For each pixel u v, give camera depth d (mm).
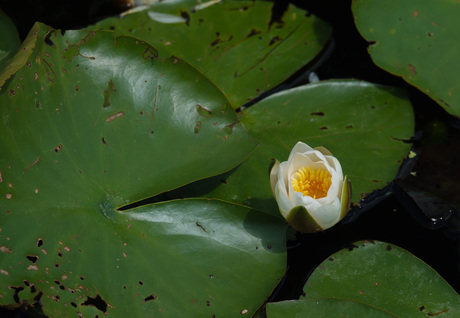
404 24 1619
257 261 1498
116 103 1537
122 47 1546
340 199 1508
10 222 1505
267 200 1542
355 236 1536
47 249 1497
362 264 1496
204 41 1677
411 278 1487
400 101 1616
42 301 1488
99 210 1510
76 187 1516
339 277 1492
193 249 1497
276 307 1468
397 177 1562
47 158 1520
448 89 1586
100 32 1546
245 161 1567
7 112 1520
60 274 1492
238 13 1710
